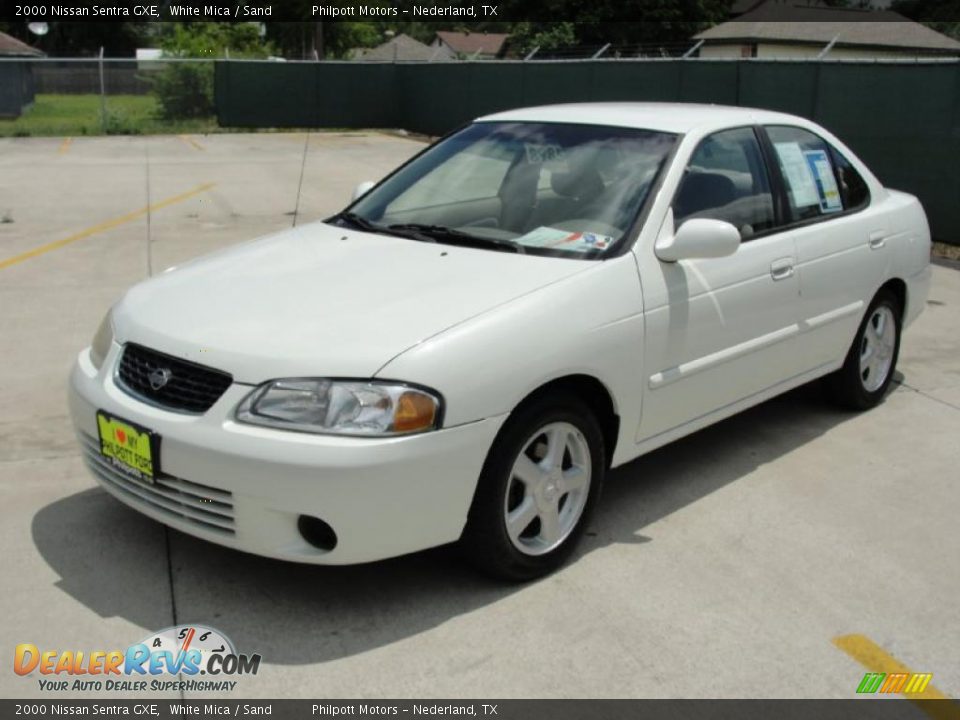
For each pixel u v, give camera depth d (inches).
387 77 1182.9
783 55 1487.5
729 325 164.6
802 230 184.1
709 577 144.2
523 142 179.8
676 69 632.4
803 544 155.3
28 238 407.8
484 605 134.6
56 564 142.6
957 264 375.9
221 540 126.5
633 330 145.6
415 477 121.2
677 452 191.3
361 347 123.8
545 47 1635.1
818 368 195.0
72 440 190.1
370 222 175.3
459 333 126.7
